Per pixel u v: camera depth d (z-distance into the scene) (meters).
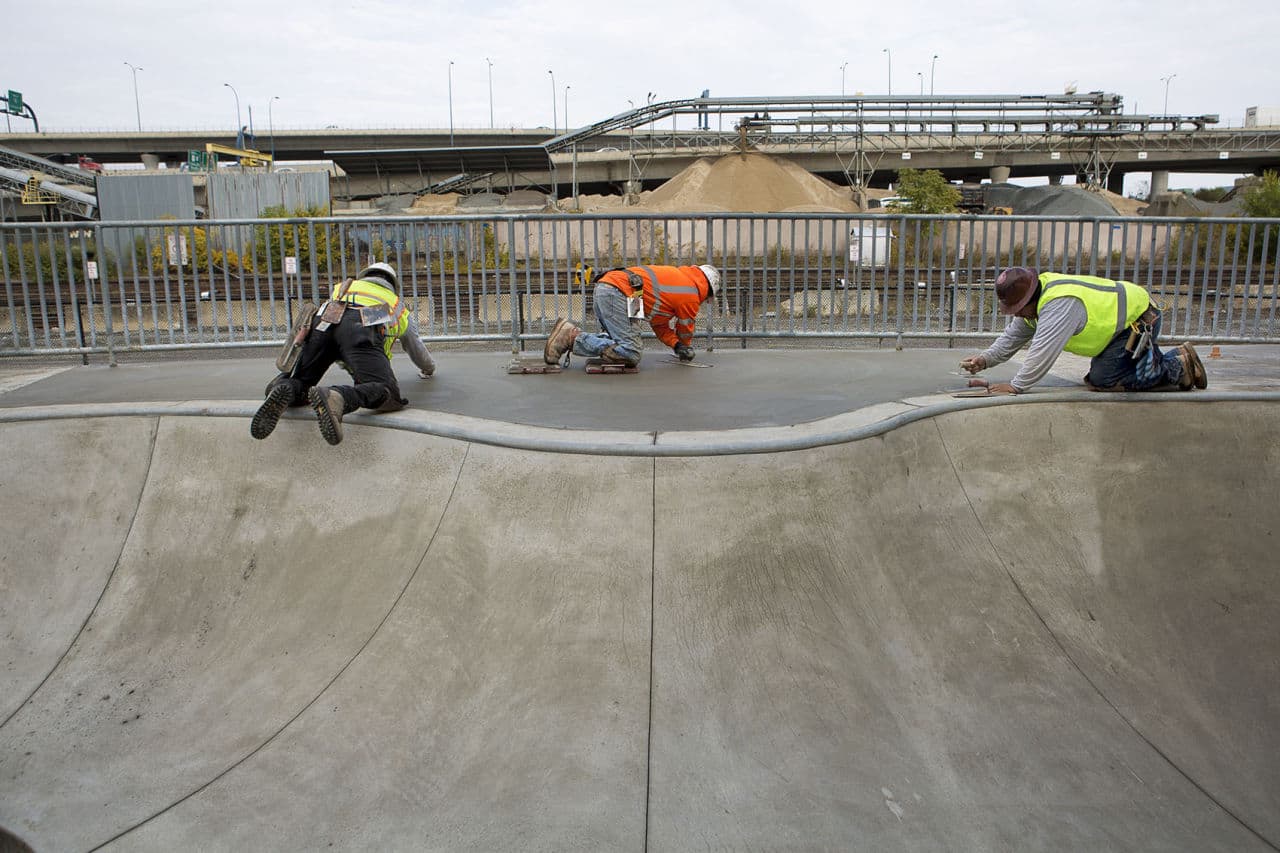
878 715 3.83
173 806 3.53
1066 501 5.03
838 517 4.62
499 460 4.86
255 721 3.97
